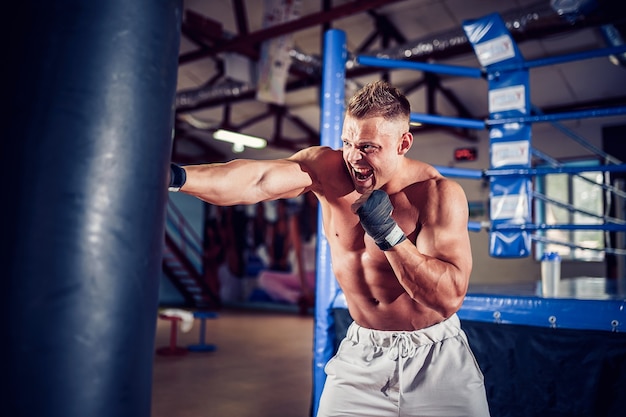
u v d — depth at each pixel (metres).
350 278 1.35
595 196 7.62
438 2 6.32
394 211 1.27
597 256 7.51
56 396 0.65
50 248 0.66
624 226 2.00
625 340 1.66
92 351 0.68
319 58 6.58
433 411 1.25
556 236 7.80
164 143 0.77
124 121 0.71
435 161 9.30
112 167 0.70
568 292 2.29
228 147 11.48
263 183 1.24
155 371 4.45
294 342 6.28
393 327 1.34
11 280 0.65
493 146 2.46
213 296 11.23
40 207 0.66
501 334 1.90
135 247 0.72
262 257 11.94
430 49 5.73
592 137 7.68
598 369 1.70
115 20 0.70
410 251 1.05
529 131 2.38
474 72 2.50
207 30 5.95
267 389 3.89
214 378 4.24
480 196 8.39
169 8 0.77
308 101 9.02
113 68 0.70
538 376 1.81
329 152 1.40
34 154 0.66
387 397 1.29
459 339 1.33
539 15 4.68
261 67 5.72
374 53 6.13
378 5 4.75
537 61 2.35
